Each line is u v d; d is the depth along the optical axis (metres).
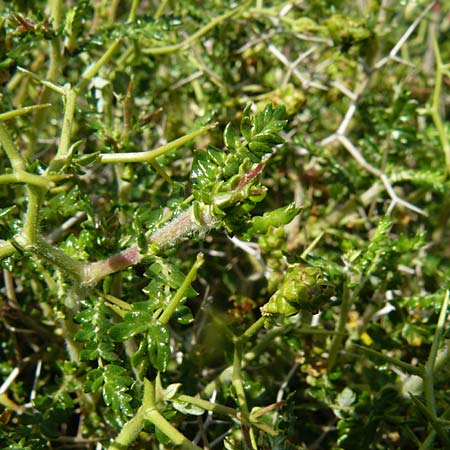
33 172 0.14
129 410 0.13
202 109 0.24
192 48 0.24
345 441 0.17
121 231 0.17
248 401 0.17
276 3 0.26
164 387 0.18
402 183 0.23
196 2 0.26
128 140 0.18
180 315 0.13
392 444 0.19
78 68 0.25
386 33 0.26
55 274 0.16
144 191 0.20
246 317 0.20
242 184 0.12
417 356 0.19
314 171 0.24
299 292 0.13
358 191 0.24
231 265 0.22
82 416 0.19
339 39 0.22
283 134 0.22
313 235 0.22
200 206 0.13
